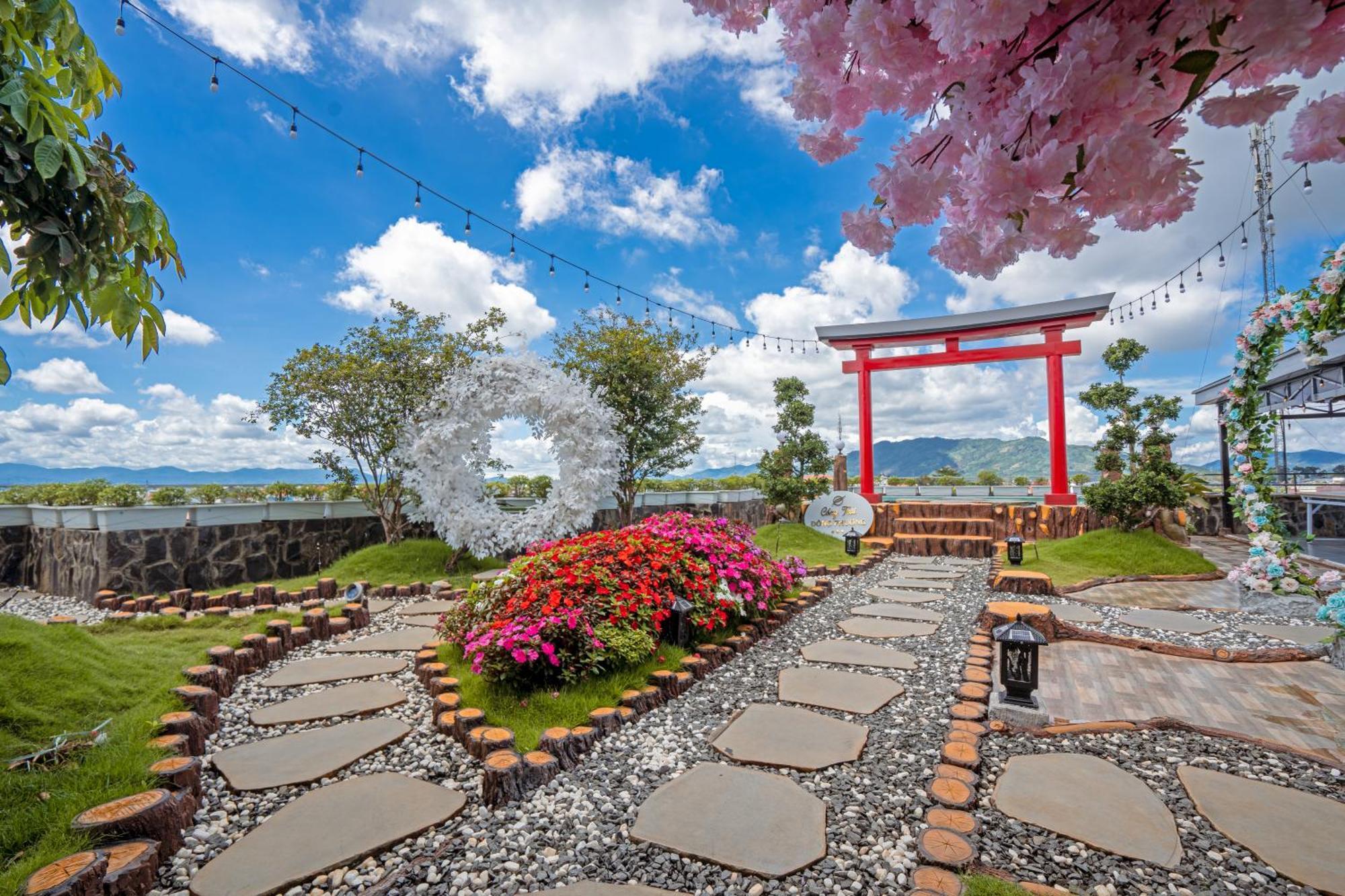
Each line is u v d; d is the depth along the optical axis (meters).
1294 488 14.28
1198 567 8.35
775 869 2.20
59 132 1.76
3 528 8.64
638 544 4.93
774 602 6.19
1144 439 10.60
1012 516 11.20
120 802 2.30
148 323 2.27
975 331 11.98
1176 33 0.67
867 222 1.05
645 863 2.26
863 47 0.85
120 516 7.27
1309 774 2.85
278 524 8.68
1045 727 3.42
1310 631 5.44
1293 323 4.29
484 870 2.24
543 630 3.79
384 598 7.10
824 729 3.42
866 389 12.98
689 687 4.09
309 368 8.13
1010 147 0.76
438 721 3.43
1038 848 2.31
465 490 8.40
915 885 2.07
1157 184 0.73
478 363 8.38
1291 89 0.74
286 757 3.11
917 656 4.84
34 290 2.11
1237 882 2.12
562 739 3.00
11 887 1.85
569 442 8.23
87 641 4.11
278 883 2.15
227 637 5.26
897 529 11.77
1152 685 4.19
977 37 0.69
